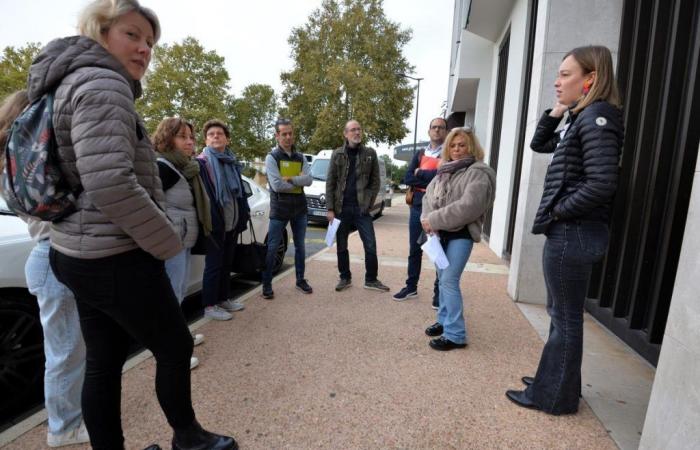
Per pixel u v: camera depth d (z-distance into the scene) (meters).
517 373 2.56
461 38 9.25
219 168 3.32
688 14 2.55
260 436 1.93
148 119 26.30
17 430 1.96
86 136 1.16
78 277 1.34
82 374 1.88
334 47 19.77
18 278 2.17
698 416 1.31
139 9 1.39
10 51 24.19
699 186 1.36
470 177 2.75
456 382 2.44
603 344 3.04
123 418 2.05
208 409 2.14
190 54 27.34
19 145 1.23
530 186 3.82
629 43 3.36
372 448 1.86
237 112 32.47
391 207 18.48
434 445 1.88
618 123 1.77
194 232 2.79
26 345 2.25
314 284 4.59
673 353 1.44
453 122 16.98
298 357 2.75
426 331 3.15
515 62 5.89
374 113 19.02
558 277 2.00
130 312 1.40
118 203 1.20
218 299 3.50
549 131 2.46
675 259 2.57
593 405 2.21
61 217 1.30
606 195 1.73
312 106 20.12
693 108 2.39
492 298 4.12
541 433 1.97
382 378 2.48
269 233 4.04
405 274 5.11
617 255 3.35
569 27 3.62
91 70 1.22
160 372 1.59
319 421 2.05
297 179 3.96
